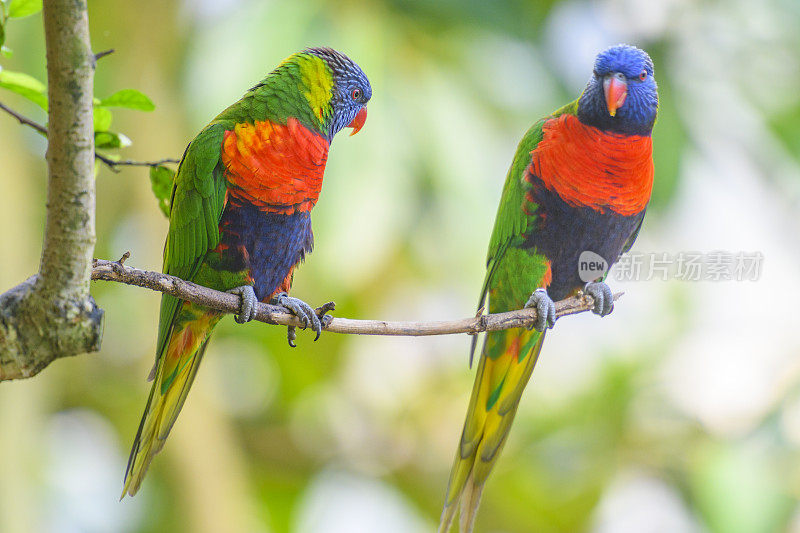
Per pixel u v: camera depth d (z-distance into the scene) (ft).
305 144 19.40
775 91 39.06
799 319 41.78
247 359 47.09
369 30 33.22
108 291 44.62
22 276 36.14
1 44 15.11
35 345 13.26
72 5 11.55
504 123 35.22
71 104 11.96
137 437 18.02
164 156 37.22
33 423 37.81
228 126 19.19
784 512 37.99
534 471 42.65
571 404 42.16
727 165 40.27
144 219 39.29
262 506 45.01
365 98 21.21
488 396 21.91
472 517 21.54
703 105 38.17
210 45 34.04
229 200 19.12
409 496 44.55
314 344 43.93
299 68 19.92
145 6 37.52
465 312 35.14
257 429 46.85
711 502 38.63
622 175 21.24
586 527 43.01
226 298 17.38
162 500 45.11
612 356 42.11
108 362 45.06
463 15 35.09
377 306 41.55
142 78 37.40
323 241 31.60
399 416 44.47
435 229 34.99
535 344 21.50
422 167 32.94
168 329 18.86
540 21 37.65
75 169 12.29
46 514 40.81
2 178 35.96
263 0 33.42
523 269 22.00
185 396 19.70
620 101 20.75
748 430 40.29
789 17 38.34
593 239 21.79
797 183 40.47
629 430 41.57
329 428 46.09
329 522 44.96
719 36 38.55
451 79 34.09
